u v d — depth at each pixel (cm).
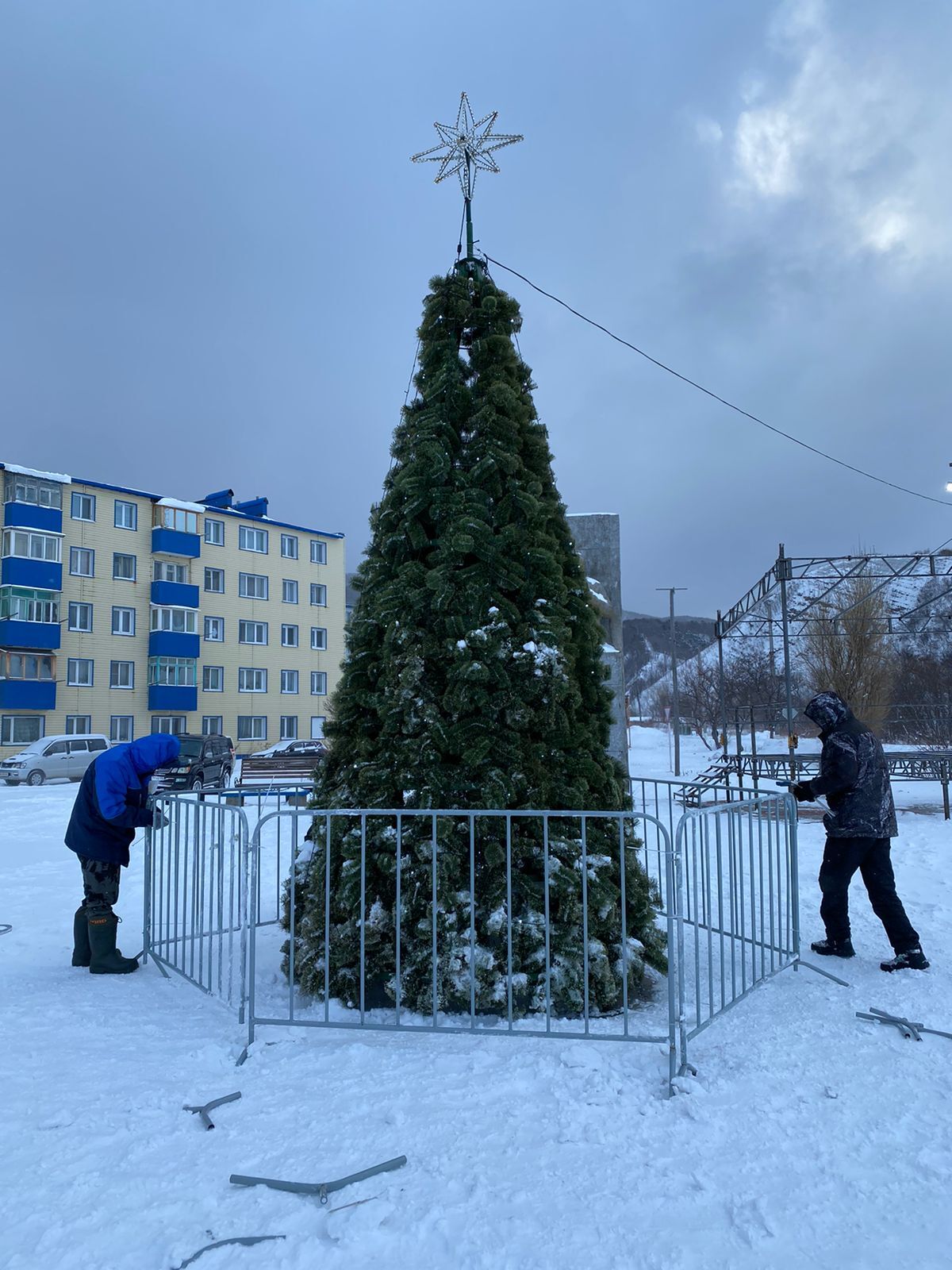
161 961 488
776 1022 380
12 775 2781
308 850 442
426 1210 227
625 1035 341
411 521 437
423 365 477
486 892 390
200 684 4106
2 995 434
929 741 2858
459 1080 311
